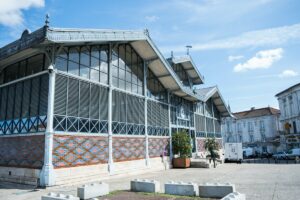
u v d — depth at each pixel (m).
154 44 20.12
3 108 15.38
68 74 14.05
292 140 46.47
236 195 7.27
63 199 7.66
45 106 12.98
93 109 15.41
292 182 12.49
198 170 20.80
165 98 24.61
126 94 18.73
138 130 19.50
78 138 14.02
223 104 37.47
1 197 10.04
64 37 12.98
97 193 9.53
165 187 9.91
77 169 13.66
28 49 13.72
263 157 45.34
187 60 28.59
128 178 15.84
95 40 14.93
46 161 12.18
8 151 14.33
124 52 19.34
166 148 23.14
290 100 47.28
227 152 30.92
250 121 60.03
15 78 15.50
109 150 16.05
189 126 28.83
